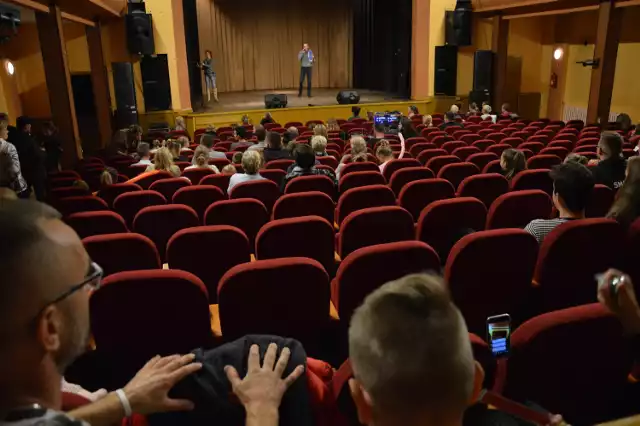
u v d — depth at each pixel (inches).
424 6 531.5
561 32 565.0
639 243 95.8
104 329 80.2
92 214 132.7
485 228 127.7
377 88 637.3
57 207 162.9
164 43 492.7
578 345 56.8
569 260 96.2
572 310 57.7
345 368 47.5
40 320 27.8
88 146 511.8
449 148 291.0
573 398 59.6
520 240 91.7
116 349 82.4
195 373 43.2
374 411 29.2
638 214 99.7
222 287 82.0
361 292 89.9
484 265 92.0
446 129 385.4
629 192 100.1
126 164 279.9
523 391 57.7
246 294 83.0
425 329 27.8
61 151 329.4
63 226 30.6
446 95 558.6
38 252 27.8
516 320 103.0
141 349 83.0
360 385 30.4
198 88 545.3
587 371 58.4
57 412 28.0
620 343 57.7
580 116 541.6
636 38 467.8
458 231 118.6
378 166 217.6
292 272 83.0
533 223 104.3
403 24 557.6
